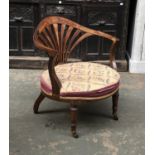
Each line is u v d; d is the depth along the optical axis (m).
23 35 3.03
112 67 2.34
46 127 2.18
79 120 2.29
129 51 3.29
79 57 3.10
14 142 2.00
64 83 2.02
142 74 3.12
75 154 1.90
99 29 2.97
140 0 2.87
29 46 3.08
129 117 2.34
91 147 1.97
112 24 2.96
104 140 2.05
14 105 2.46
